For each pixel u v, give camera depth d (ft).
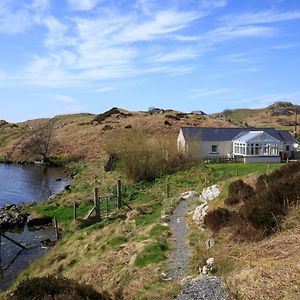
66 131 352.90
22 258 80.12
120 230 75.46
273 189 57.36
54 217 101.60
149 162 141.90
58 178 201.57
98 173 184.85
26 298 35.53
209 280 40.83
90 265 60.34
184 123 327.06
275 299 31.09
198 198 94.48
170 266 50.24
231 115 596.29
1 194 159.53
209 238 57.47
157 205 96.58
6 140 360.07
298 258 37.29
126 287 46.75
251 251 44.73
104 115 406.82
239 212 58.54
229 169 143.13
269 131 196.44
